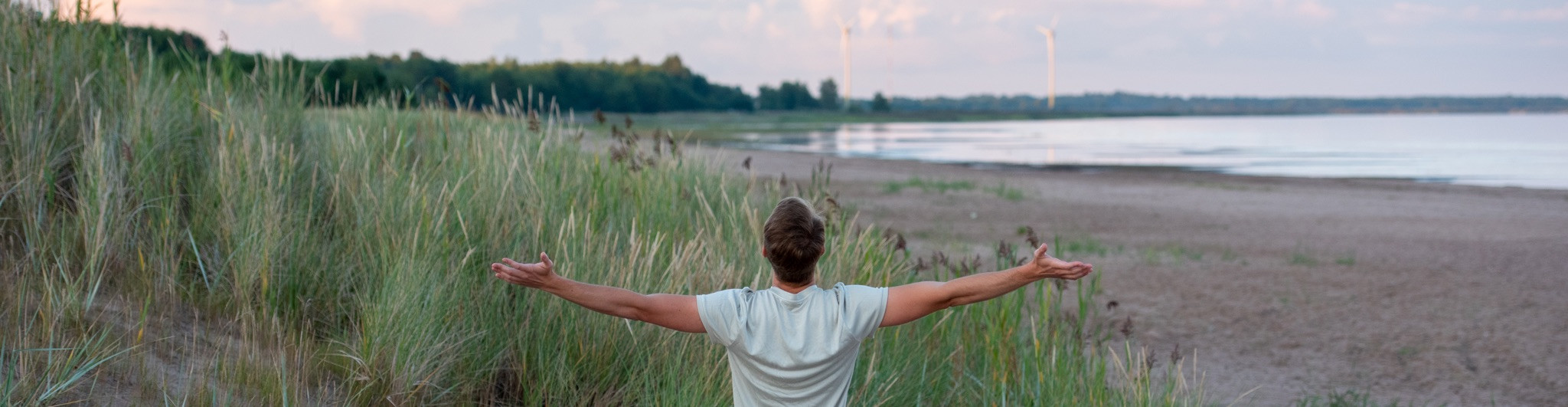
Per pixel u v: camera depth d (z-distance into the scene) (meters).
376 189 4.98
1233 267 10.73
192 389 3.12
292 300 4.08
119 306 3.68
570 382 3.87
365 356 3.59
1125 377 4.72
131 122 4.77
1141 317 8.09
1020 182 23.83
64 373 2.80
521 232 4.86
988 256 11.03
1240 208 17.58
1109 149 46.03
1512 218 16.12
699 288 4.41
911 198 18.47
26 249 3.84
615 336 4.03
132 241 4.18
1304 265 10.90
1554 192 21.50
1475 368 6.69
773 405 2.53
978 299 2.47
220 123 5.01
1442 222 15.48
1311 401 5.87
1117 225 14.74
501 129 6.79
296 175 5.06
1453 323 8.03
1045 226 14.45
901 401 4.24
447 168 5.71
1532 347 7.22
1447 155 40.47
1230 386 6.18
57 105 4.73
